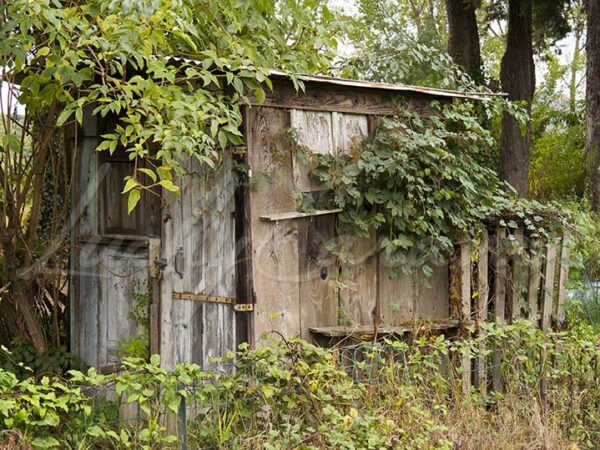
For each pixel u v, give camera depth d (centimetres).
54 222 688
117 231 660
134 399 441
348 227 629
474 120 693
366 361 624
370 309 643
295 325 603
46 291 714
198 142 516
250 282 577
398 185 642
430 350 646
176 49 605
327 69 774
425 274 665
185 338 611
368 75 828
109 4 495
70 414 456
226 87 589
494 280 693
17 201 651
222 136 532
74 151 679
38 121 657
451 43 2075
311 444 496
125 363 451
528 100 1975
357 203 623
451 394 617
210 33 612
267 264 589
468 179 677
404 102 668
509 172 1897
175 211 617
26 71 579
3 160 656
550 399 658
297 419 504
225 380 494
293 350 533
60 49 527
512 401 620
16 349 662
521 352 638
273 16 650
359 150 633
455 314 678
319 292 617
